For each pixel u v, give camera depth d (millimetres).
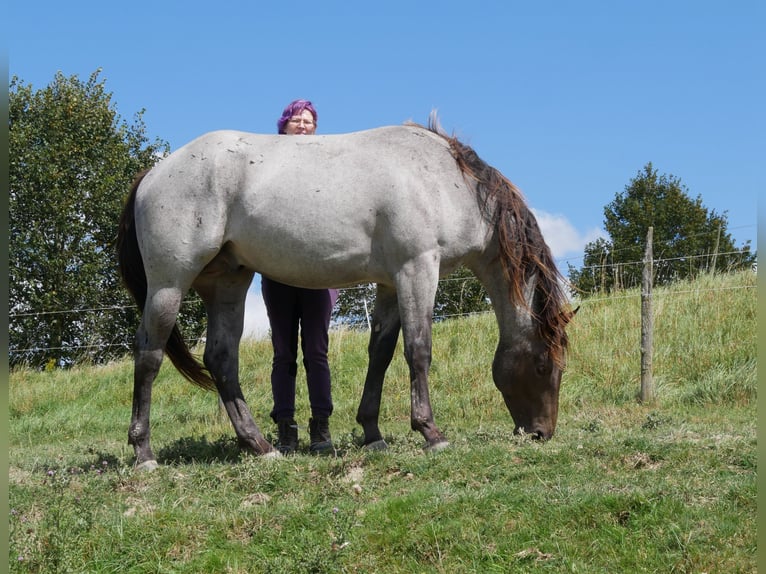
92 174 26641
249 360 12180
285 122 7051
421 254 5516
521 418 6160
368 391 6160
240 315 6266
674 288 13133
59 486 4879
